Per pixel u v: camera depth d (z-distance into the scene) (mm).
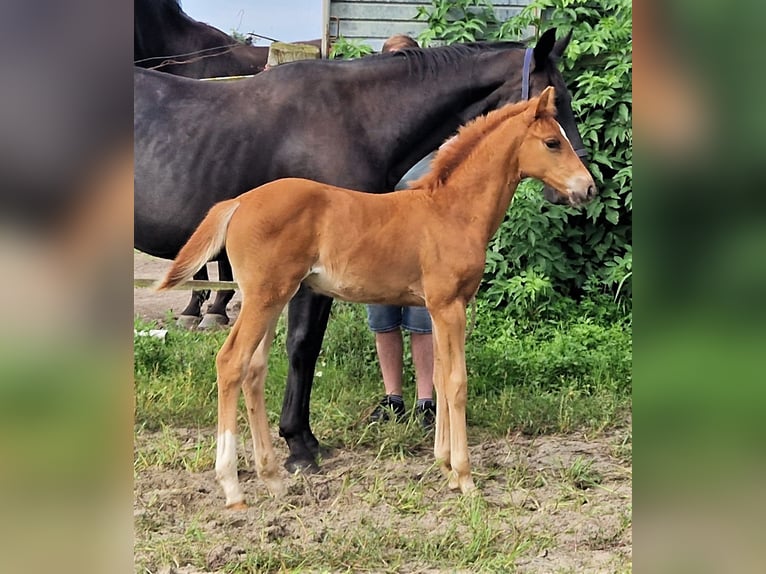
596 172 6621
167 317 7062
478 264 3756
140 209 4262
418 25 7328
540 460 4266
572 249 6934
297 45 6941
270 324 3715
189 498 3705
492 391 5250
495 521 3473
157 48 7445
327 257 3646
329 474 4074
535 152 3807
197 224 4273
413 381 5473
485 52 4523
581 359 5648
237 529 3379
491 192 3805
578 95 6789
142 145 4227
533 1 7145
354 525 3430
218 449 3598
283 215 3543
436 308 3729
